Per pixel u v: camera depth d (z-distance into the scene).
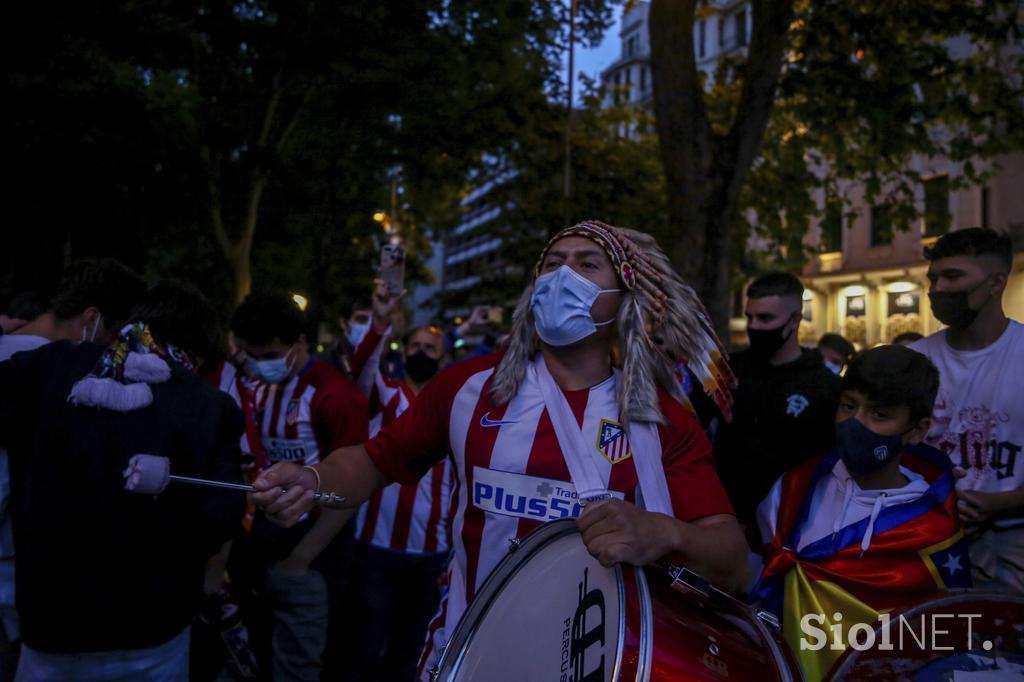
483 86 16.31
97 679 2.23
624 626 1.34
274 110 16.47
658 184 20.64
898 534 2.15
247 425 3.61
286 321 3.46
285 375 3.52
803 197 14.91
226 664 3.85
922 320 22.83
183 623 2.34
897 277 23.44
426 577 4.21
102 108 13.43
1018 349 2.71
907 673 1.72
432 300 26.42
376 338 4.06
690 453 1.76
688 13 9.04
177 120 14.45
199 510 2.30
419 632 4.21
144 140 14.15
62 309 2.76
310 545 3.40
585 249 1.82
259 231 21.22
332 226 19.81
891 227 14.20
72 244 15.89
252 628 3.76
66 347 2.41
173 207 15.98
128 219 15.78
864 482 2.26
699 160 9.08
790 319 3.33
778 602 2.28
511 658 1.63
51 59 12.42
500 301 21.88
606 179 19.94
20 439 2.38
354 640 4.11
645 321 1.82
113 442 2.23
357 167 16.75
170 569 2.29
